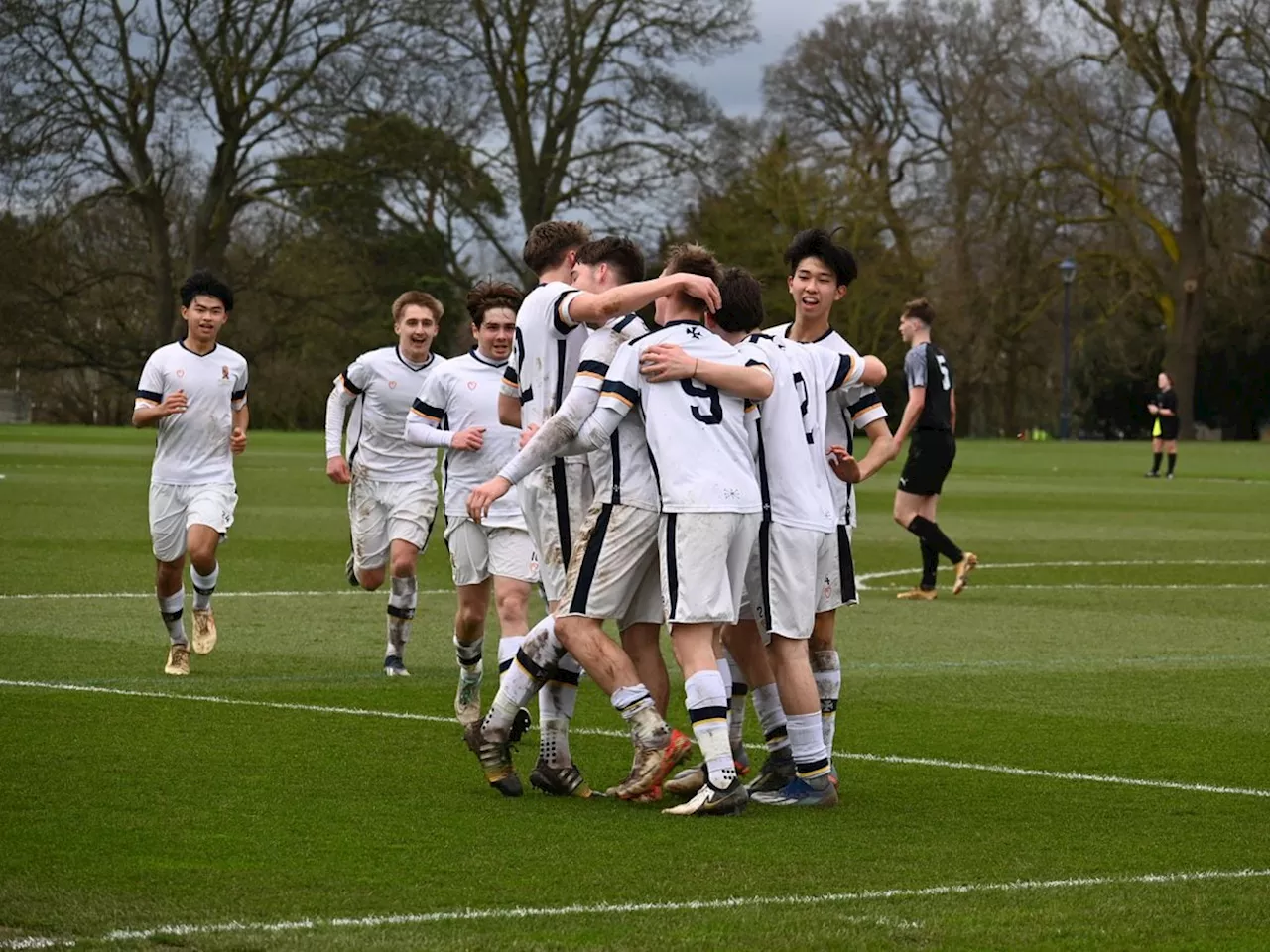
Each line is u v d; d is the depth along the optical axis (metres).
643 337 15.72
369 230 146.38
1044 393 181.38
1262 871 13.36
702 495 15.44
